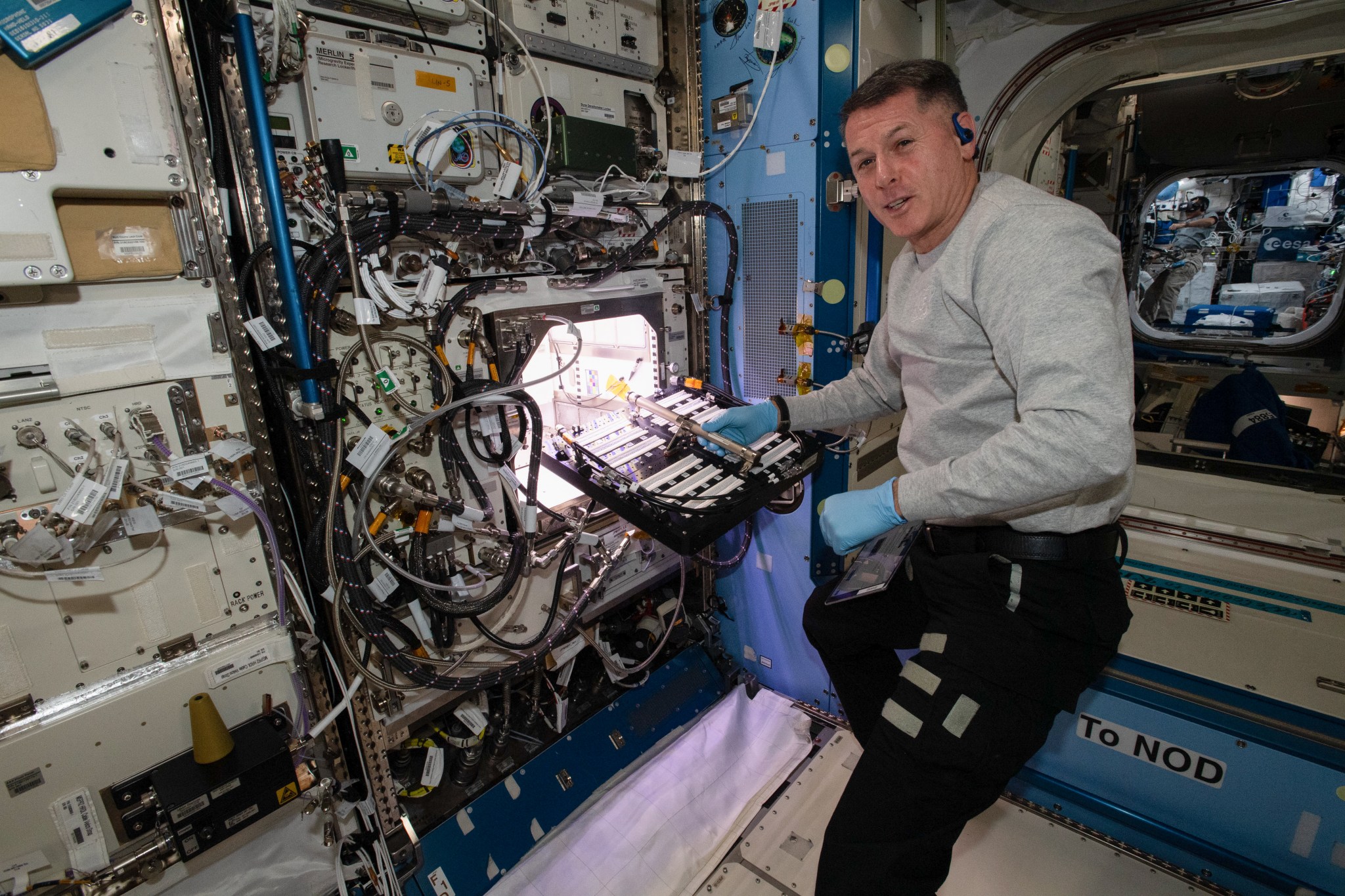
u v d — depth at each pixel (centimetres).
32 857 131
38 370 119
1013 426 123
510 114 197
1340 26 234
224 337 141
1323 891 185
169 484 137
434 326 178
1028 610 145
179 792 139
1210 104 372
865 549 211
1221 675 212
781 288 244
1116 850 209
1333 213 362
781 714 273
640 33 230
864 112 145
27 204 110
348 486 169
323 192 156
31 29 105
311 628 165
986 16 274
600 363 274
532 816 220
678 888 204
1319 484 295
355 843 187
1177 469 323
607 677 266
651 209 243
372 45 161
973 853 209
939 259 148
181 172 129
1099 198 425
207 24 138
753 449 200
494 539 198
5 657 124
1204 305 414
